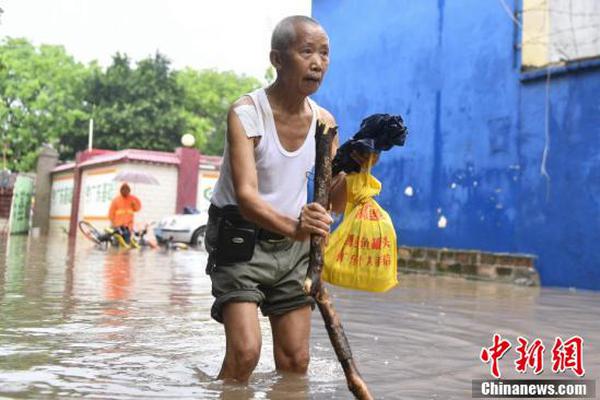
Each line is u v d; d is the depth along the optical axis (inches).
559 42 357.4
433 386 108.3
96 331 154.1
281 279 112.5
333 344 92.7
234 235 107.2
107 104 1480.1
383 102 482.0
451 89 423.5
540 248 354.9
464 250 396.2
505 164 381.7
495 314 208.8
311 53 103.4
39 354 125.2
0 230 1088.2
